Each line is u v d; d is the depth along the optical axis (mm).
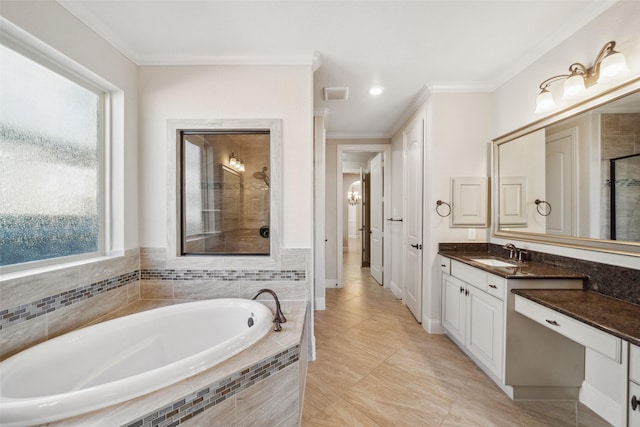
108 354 1500
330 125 3668
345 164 6039
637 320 1132
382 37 1815
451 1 1487
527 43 1880
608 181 1478
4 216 1312
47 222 1515
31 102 1418
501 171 2381
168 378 1062
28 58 1392
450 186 2535
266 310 1716
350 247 8742
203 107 2082
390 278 4094
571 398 1656
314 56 2016
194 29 1738
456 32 1759
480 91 2512
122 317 1634
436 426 1469
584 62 1625
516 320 1626
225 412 1136
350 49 1955
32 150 1429
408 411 1574
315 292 3213
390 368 2004
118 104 1914
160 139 2092
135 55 2002
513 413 1557
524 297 1518
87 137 1768
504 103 2350
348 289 4047
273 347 1365
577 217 1657
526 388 1664
